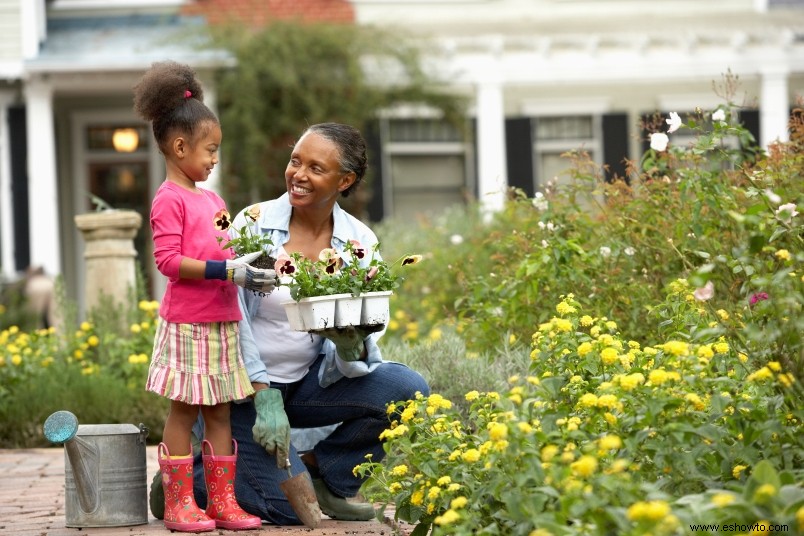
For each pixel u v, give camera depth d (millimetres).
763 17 20016
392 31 18938
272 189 18781
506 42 20062
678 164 6973
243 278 4539
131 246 10672
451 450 4078
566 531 3066
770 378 3775
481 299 7680
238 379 4703
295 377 5066
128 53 18703
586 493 3092
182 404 4734
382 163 19844
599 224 7086
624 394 3715
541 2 20234
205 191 4895
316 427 5254
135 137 20125
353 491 5129
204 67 18719
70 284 19984
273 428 4629
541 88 20719
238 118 18312
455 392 6383
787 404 3852
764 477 3084
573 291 6641
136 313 10156
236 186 18672
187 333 4633
